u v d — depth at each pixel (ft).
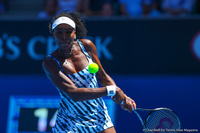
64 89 41.39
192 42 78.33
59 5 94.58
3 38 81.10
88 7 95.50
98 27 79.61
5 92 80.28
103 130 44.24
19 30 80.94
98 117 44.06
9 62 80.94
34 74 80.64
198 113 76.38
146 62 78.74
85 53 43.96
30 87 80.33
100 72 46.03
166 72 78.48
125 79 78.89
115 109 76.54
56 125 44.68
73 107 43.42
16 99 79.77
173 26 78.74
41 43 80.48
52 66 42.37
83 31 45.78
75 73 42.78
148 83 78.54
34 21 80.84
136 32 79.15
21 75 80.89
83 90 40.96
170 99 77.51
